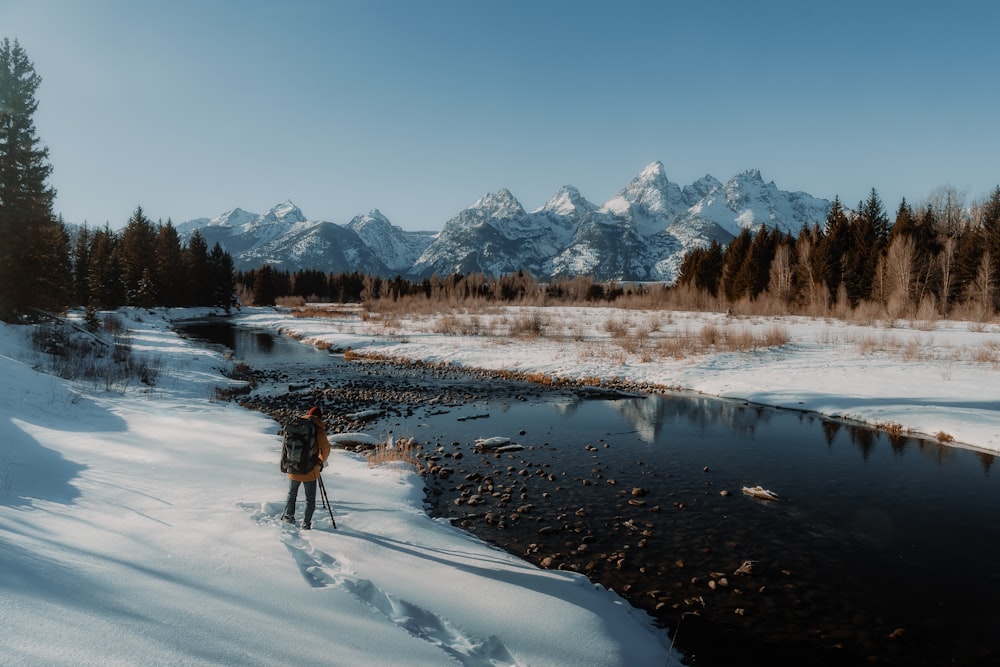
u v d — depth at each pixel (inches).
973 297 1760.6
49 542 181.8
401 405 693.3
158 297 2834.6
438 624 180.1
